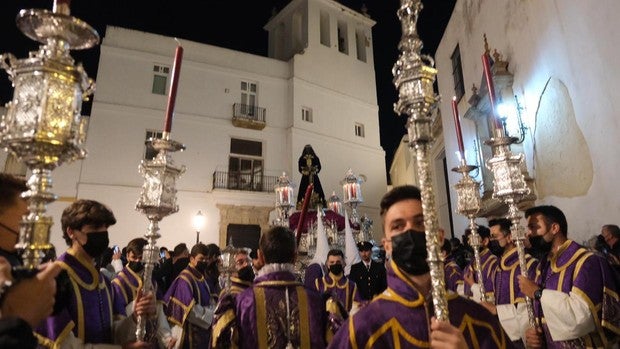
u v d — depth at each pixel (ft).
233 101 63.05
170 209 7.58
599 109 18.56
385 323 4.94
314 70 70.28
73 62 4.37
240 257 11.21
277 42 79.00
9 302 3.81
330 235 20.83
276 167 63.62
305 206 11.59
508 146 9.55
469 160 38.29
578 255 9.11
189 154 58.54
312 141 66.49
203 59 62.39
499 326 5.24
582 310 8.24
